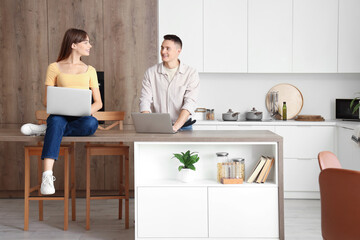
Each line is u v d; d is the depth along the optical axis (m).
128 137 2.88
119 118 3.91
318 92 5.21
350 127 4.13
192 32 4.85
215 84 5.23
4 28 4.67
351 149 4.11
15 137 2.96
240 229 2.88
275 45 4.87
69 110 2.89
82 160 4.71
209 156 3.11
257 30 4.86
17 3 4.65
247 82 5.23
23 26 4.66
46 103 3.06
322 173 1.76
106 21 4.67
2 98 4.71
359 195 1.59
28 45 4.67
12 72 4.69
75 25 4.67
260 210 2.87
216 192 2.88
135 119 3.11
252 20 4.86
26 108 4.71
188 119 3.51
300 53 4.87
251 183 2.91
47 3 4.65
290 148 4.68
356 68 4.85
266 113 5.23
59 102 2.88
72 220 3.72
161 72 3.45
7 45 4.68
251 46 4.87
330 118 5.20
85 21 4.67
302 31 4.85
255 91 5.23
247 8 4.85
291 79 5.22
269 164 2.91
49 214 3.96
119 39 4.68
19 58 4.69
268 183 2.91
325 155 2.13
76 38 3.29
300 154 4.67
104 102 4.70
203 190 2.88
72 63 3.34
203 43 4.86
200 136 2.90
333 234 1.75
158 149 3.10
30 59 4.69
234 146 3.12
